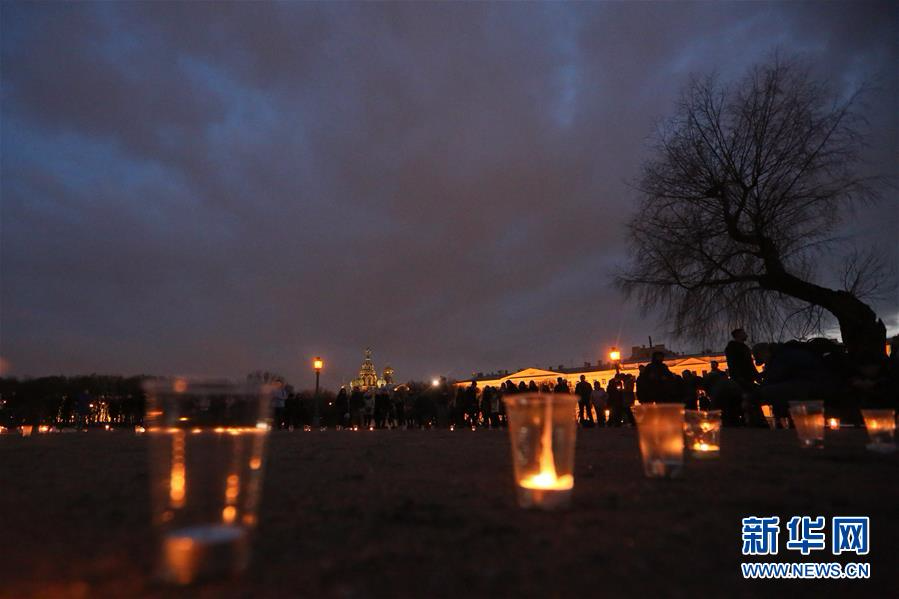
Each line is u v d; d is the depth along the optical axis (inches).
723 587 73.7
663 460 157.1
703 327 759.7
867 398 395.5
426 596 67.4
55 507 122.6
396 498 132.3
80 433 652.1
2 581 70.7
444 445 335.3
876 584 78.9
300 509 118.6
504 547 88.4
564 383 804.0
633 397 694.5
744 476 161.3
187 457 70.8
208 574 70.2
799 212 698.2
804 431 244.2
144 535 95.0
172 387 71.5
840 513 115.3
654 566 80.6
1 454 284.0
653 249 796.0
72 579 71.4
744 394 480.7
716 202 756.0
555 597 68.2
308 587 69.2
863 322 655.1
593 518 107.9
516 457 118.7
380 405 895.7
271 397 77.4
